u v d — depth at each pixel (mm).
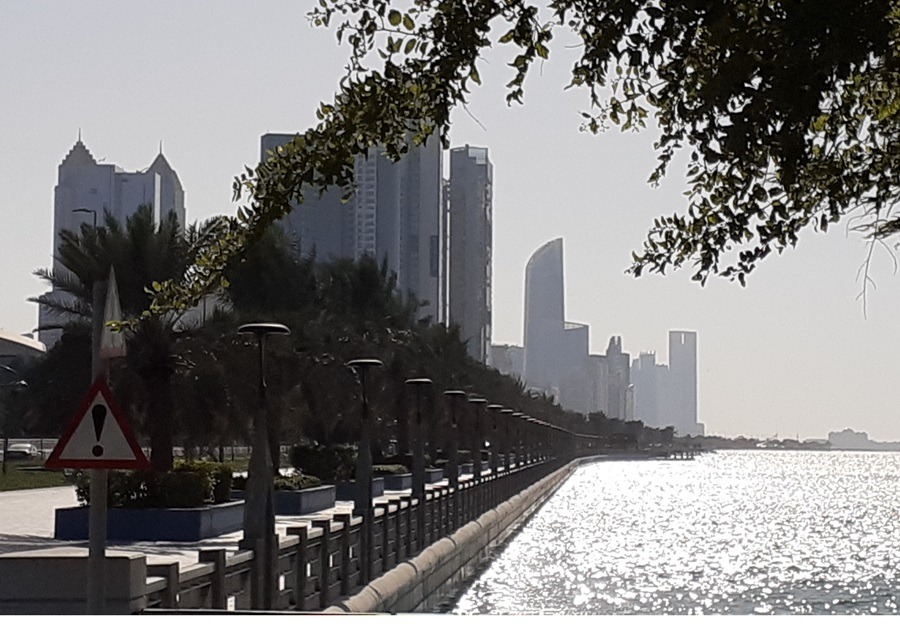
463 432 67312
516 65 4246
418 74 4332
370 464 24781
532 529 73500
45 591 10688
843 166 4719
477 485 49156
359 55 4355
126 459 9000
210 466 30531
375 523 25828
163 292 5305
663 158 4617
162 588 12000
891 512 102938
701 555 60344
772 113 3590
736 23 3674
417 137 4492
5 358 87438
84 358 33500
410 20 4309
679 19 3781
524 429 84562
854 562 58188
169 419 33125
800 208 4676
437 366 60438
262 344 18594
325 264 54094
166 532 27188
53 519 32812
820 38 3496
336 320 49938
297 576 18297
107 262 32969
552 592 43312
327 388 43031
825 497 131375
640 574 50750
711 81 3684
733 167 4402
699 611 41125
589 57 4023
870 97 4762
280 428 40375
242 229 4938
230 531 30109
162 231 33344
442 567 34375
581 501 109562
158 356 32875
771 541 70125
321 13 4336
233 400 35938
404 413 57344
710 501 117188
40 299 34281
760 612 41344
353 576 23250
